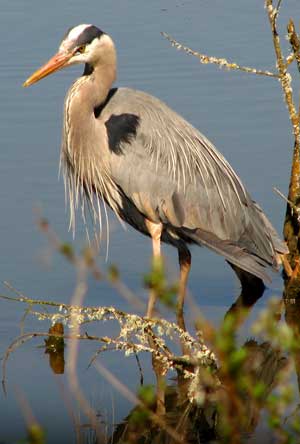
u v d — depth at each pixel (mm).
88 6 22422
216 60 12086
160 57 19516
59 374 10414
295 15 21281
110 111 12539
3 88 18078
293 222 12953
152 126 12438
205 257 14250
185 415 9484
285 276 13336
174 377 10352
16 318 11672
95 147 12422
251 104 17500
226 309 12359
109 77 12336
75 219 14141
